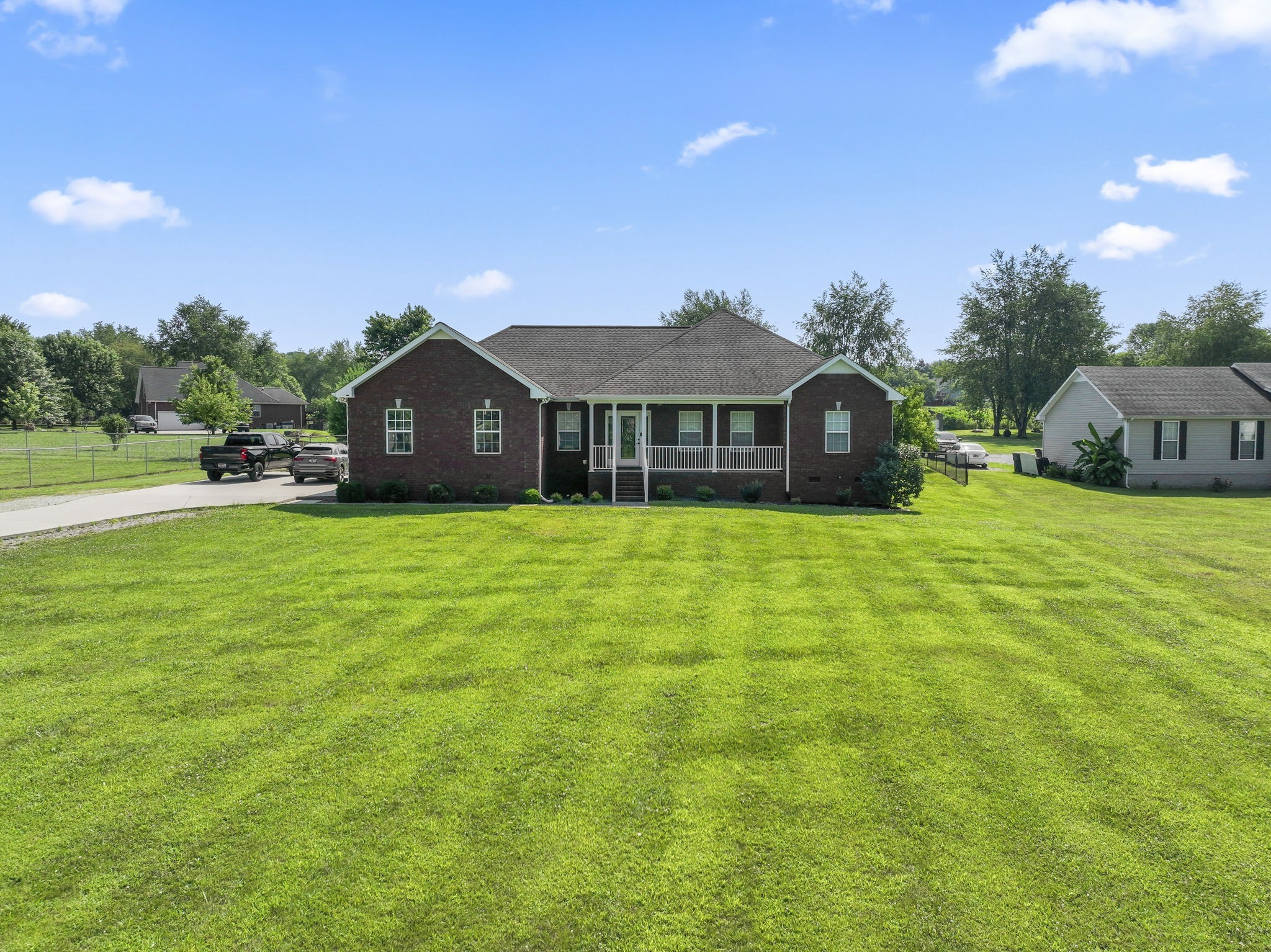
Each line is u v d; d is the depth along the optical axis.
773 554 17.56
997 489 34.66
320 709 9.34
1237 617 12.93
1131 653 11.20
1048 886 6.18
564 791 7.53
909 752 8.29
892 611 13.26
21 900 5.95
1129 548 18.47
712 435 27.84
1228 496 32.66
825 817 7.10
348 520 21.52
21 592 14.05
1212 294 80.31
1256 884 6.18
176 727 8.82
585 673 10.48
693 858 6.50
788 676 10.34
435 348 25.73
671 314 81.19
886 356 76.00
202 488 30.36
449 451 25.88
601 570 16.02
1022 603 13.76
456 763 8.06
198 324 115.94
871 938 5.62
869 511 24.44
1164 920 5.81
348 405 25.83
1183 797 7.42
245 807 7.22
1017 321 78.25
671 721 9.03
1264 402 36.19
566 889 6.14
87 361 96.69
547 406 28.27
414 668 10.65
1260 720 9.03
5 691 9.74
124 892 6.07
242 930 5.67
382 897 6.04
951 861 6.48
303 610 13.18
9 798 7.32
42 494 27.62
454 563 16.56
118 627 12.21
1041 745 8.44
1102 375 38.50
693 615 13.00
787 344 30.45
